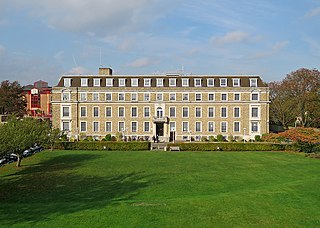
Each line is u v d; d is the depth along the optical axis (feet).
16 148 112.88
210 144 193.88
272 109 328.90
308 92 281.13
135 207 68.33
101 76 258.16
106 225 57.21
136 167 126.62
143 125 253.65
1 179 101.81
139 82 256.52
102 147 195.31
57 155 163.73
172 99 253.65
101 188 90.02
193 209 67.15
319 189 86.53
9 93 323.16
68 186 92.22
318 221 60.80
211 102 252.01
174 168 124.67
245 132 250.98
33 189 88.38
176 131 253.24
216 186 93.40
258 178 105.40
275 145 190.08
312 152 174.29
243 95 251.39
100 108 253.85
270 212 65.82
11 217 61.82
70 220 59.72
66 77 256.93
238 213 64.90
